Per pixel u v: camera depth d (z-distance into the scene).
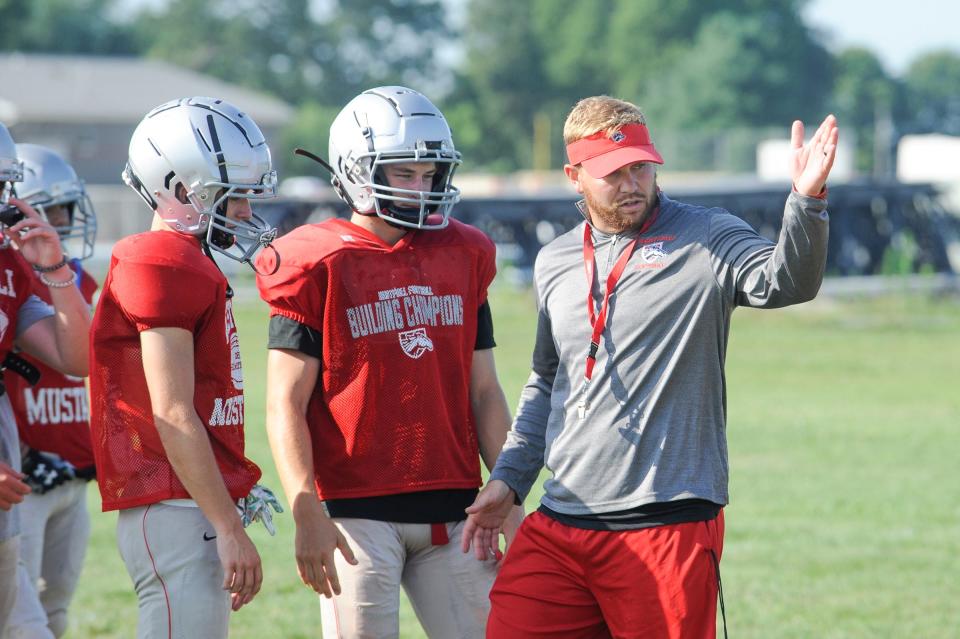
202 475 13.69
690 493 14.07
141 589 14.32
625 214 14.23
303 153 16.41
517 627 14.98
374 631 15.85
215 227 14.37
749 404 52.38
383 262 15.96
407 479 15.85
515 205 96.69
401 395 15.87
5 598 15.88
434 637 16.55
